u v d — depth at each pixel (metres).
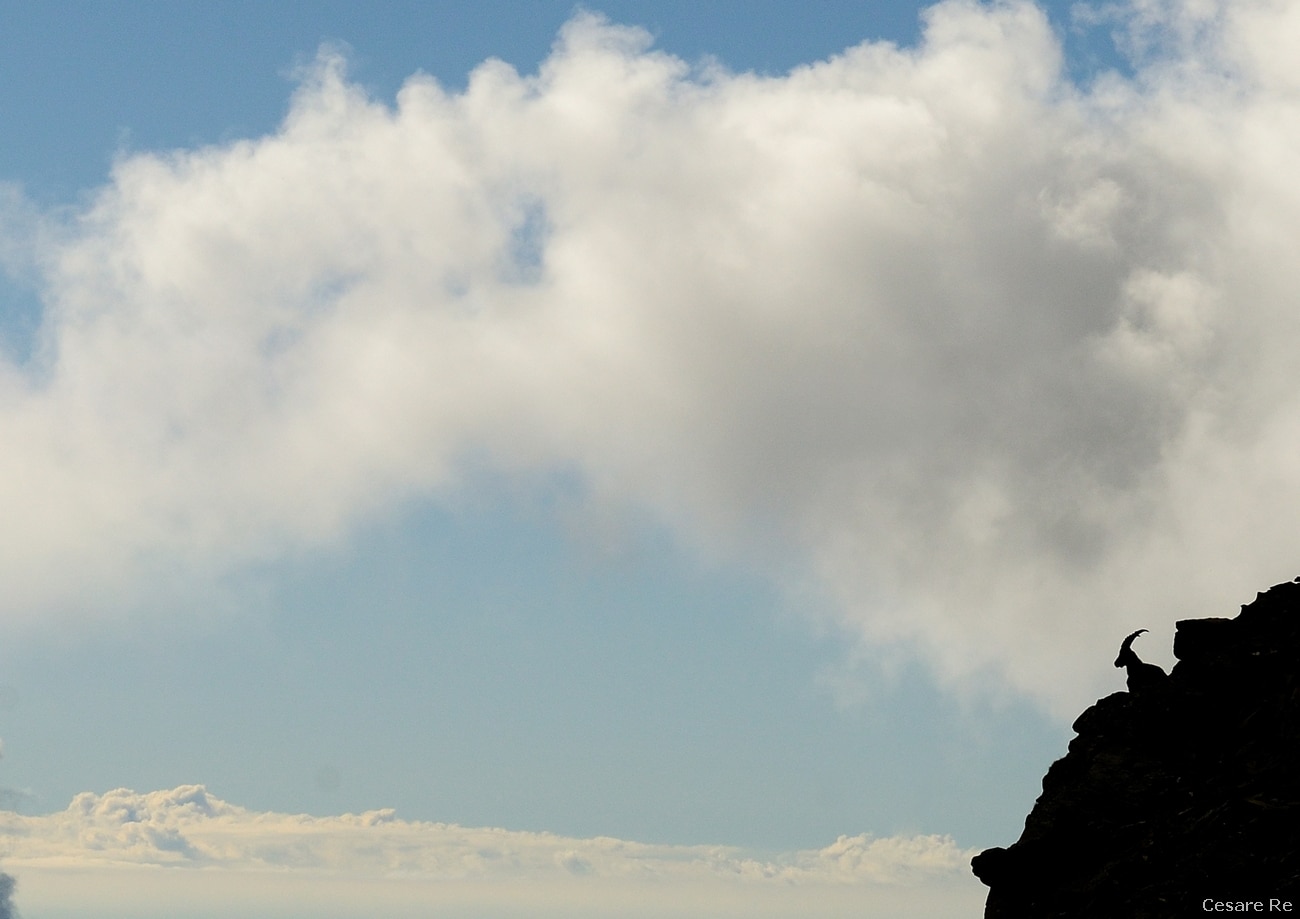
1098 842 78.25
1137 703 83.38
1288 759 76.06
